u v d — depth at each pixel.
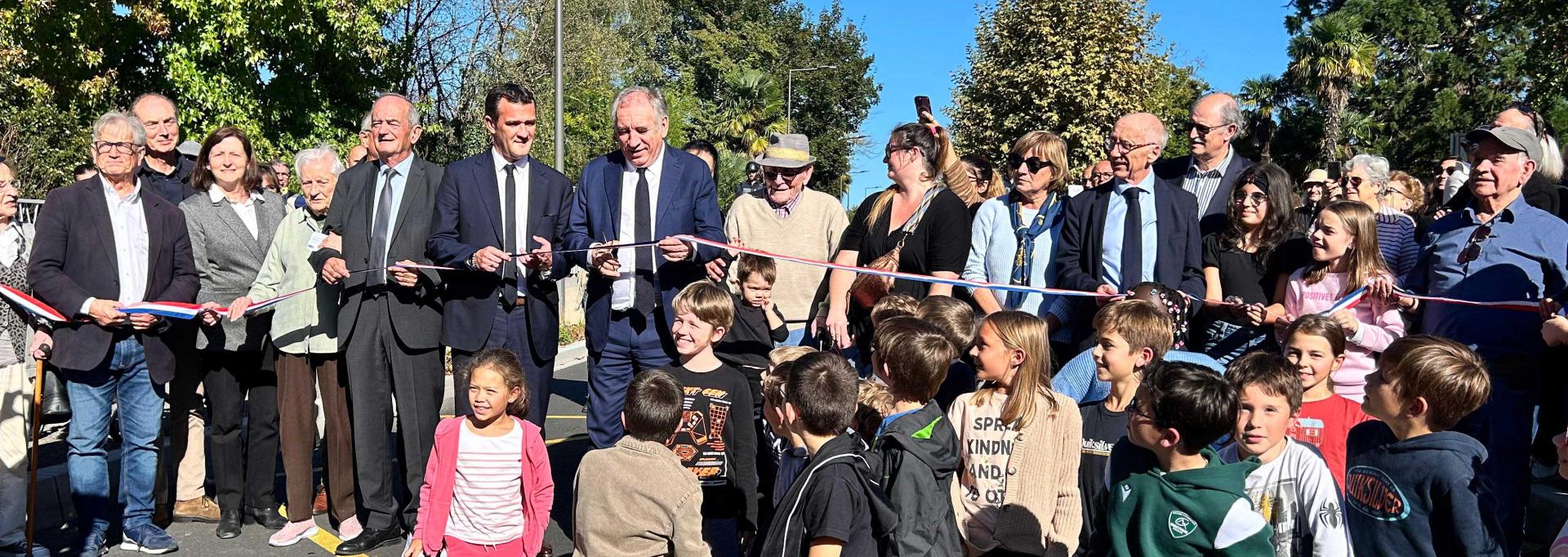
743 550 4.94
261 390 5.68
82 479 4.95
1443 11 40.56
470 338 5.04
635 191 5.18
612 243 5.05
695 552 3.73
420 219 5.22
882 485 3.27
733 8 62.84
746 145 44.75
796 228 6.27
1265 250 5.00
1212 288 5.07
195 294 5.25
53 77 19.53
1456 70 39.34
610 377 5.25
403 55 23.77
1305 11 46.16
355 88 22.69
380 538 5.38
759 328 5.41
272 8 19.77
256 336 5.46
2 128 15.37
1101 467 4.00
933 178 5.57
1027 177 5.67
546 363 5.23
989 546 3.80
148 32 20.66
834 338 5.52
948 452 3.37
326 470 5.67
